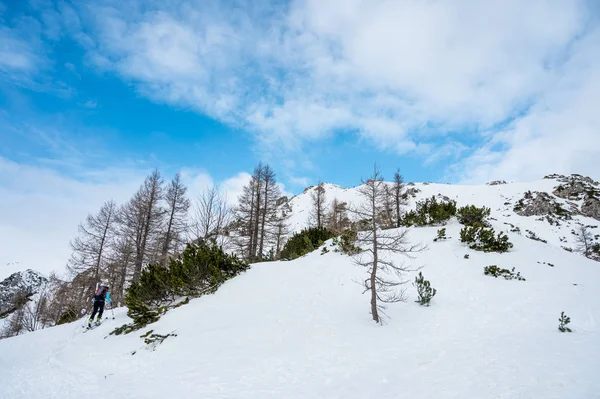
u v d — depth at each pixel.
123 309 13.40
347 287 11.89
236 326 9.01
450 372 5.24
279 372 6.13
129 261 24.97
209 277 12.95
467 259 13.55
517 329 7.37
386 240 15.70
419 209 20.55
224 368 6.52
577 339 6.30
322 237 21.03
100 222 25.98
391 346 7.11
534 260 13.55
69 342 10.12
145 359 7.45
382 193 10.19
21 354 9.93
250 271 14.50
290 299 11.03
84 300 25.58
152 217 25.39
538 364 5.10
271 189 28.91
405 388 4.82
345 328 8.54
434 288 10.64
